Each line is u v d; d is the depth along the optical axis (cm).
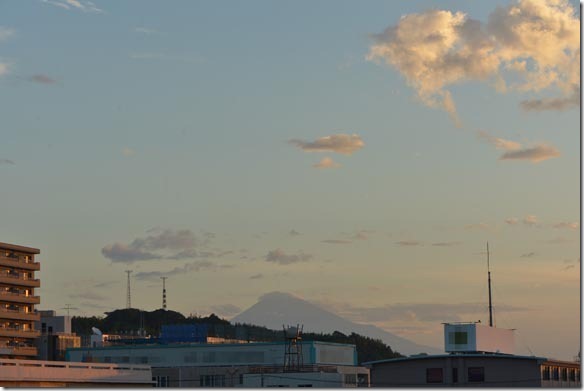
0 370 12588
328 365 18250
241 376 18200
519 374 12706
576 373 13575
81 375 13950
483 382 12812
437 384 12938
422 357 13125
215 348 18712
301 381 15312
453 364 12950
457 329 13312
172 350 19025
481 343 13338
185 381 18600
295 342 17788
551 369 12988
